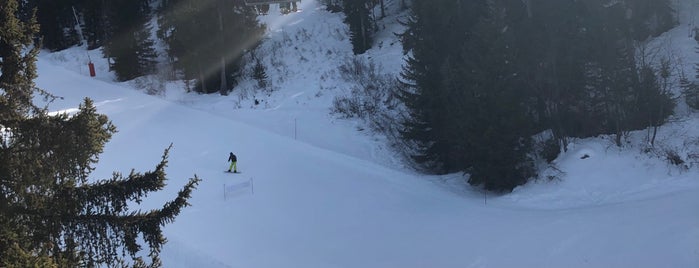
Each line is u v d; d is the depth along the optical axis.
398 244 17.61
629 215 17.02
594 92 25.22
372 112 34.66
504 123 22.42
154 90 43.81
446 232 18.53
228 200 22.14
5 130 6.71
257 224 19.59
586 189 21.41
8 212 6.41
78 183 7.44
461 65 24.67
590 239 15.59
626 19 27.23
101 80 48.25
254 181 24.81
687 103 24.81
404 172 28.59
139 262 7.73
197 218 19.77
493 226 18.55
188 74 43.34
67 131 6.86
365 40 41.88
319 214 20.98
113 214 7.32
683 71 26.03
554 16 25.06
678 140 22.30
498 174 23.17
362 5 41.16
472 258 15.70
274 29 50.28
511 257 15.32
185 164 26.97
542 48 24.33
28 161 6.52
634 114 23.66
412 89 33.62
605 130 24.88
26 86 7.04
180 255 15.16
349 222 20.09
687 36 30.45
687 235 14.15
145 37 48.28
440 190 24.75
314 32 47.75
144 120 35.09
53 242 6.86
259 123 35.81
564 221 17.69
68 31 63.12
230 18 41.28
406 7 47.47
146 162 26.91
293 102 38.22
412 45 29.56
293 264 15.91
